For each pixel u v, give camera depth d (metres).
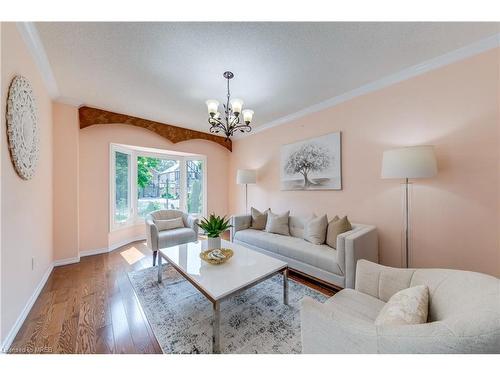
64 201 2.88
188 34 1.68
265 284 2.29
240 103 2.11
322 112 3.10
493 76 1.77
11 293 1.46
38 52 1.87
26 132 1.70
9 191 1.45
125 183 4.00
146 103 3.07
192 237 3.20
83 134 3.29
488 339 0.62
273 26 1.60
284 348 1.38
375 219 2.54
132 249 3.58
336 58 2.01
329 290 2.15
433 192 2.10
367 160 2.60
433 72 2.08
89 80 2.41
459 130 1.94
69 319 1.67
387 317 0.87
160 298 2.00
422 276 1.15
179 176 4.85
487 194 1.81
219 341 1.35
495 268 1.78
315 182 3.18
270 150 4.03
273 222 3.23
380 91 2.47
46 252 2.41
